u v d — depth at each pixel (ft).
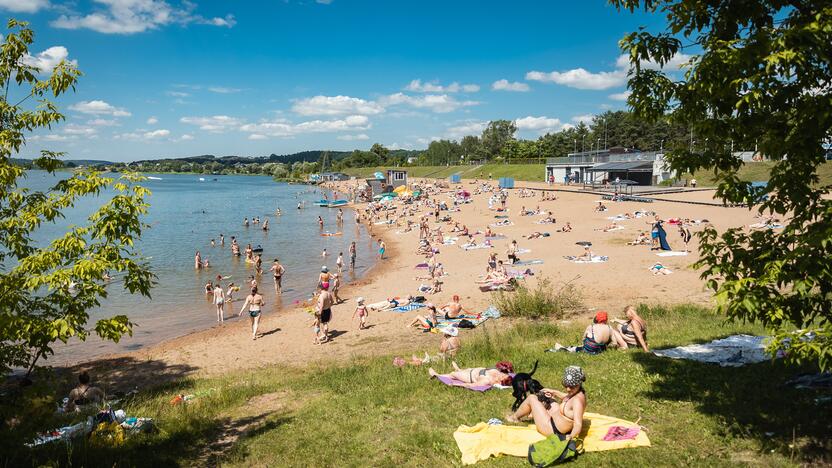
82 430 27.37
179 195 403.54
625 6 23.41
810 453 19.69
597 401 27.58
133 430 29.25
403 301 73.87
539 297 60.70
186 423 30.66
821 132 19.36
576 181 277.64
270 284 100.27
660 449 21.44
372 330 61.93
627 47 22.98
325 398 34.12
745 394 26.35
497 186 294.66
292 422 29.48
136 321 75.05
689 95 22.43
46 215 25.34
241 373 49.21
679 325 45.96
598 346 38.14
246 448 26.08
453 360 39.88
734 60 18.83
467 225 163.84
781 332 18.66
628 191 202.49
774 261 19.11
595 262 89.40
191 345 62.69
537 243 119.65
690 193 186.60
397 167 599.57
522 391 26.27
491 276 81.15
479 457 22.47
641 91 23.48
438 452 23.40
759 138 21.45
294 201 336.08
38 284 23.50
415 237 155.63
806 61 18.39
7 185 25.03
